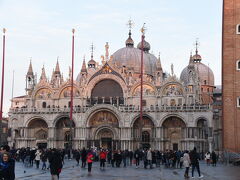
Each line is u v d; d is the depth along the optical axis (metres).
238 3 79.75
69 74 123.06
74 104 120.25
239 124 76.56
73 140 113.94
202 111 105.88
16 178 38.09
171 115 108.19
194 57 152.75
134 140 112.31
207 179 38.66
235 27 79.38
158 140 108.31
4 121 172.00
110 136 114.50
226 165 69.62
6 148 20.05
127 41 151.62
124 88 117.62
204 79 147.75
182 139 108.75
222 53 80.88
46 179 37.16
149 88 116.69
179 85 113.81
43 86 122.62
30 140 118.06
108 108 112.19
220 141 112.31
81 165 63.62
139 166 64.31
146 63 140.00
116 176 41.88
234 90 77.69
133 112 110.69
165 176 42.47
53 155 28.44
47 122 116.25
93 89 120.88
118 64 132.62
